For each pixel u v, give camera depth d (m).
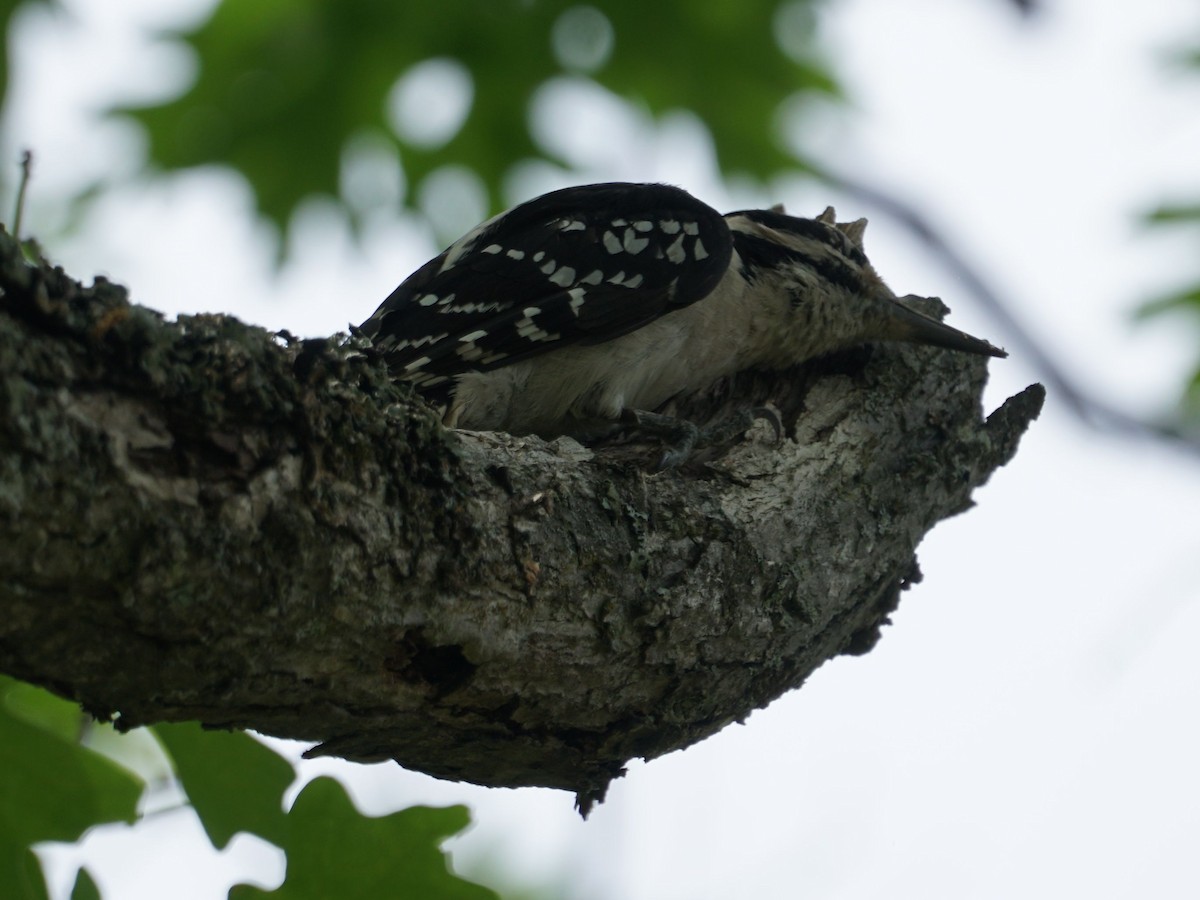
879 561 8.08
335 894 6.10
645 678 6.91
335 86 15.55
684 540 6.99
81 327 4.75
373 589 5.55
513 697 6.46
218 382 5.11
